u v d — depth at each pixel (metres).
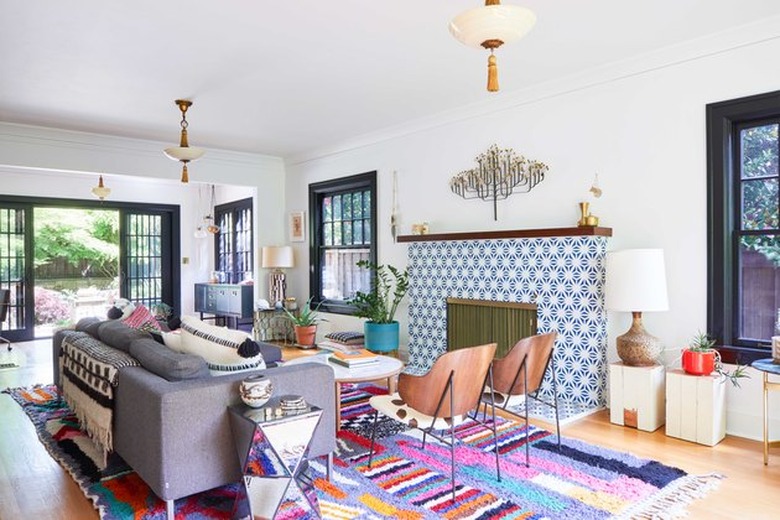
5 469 2.84
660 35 3.26
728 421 3.30
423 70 3.83
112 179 8.14
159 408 2.15
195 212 9.04
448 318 4.86
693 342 3.41
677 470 2.73
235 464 2.33
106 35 3.14
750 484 2.58
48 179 7.57
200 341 2.67
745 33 3.15
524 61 3.69
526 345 2.73
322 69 3.78
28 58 3.49
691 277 3.45
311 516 2.23
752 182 3.30
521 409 3.80
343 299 6.52
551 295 4.04
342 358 3.46
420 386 2.39
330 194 6.71
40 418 3.69
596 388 3.79
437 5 2.82
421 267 5.14
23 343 7.22
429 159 5.21
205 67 3.71
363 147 5.99
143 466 2.31
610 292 3.44
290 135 5.89
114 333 3.16
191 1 2.74
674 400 3.22
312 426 2.26
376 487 2.55
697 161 3.41
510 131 4.48
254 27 3.07
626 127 3.74
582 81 3.95
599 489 2.53
